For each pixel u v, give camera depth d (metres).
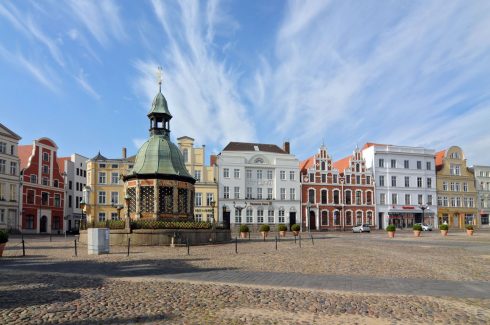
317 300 10.96
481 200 92.31
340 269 17.55
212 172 74.19
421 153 86.88
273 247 31.27
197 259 21.80
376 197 83.06
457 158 91.62
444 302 10.82
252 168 76.56
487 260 21.44
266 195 76.81
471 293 12.12
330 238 47.41
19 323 8.69
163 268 17.91
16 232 66.56
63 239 48.75
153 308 10.00
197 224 35.31
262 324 8.68
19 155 76.38
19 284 13.60
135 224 32.97
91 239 25.70
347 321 8.94
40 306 10.20
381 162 84.75
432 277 15.31
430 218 86.12
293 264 19.38
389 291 12.38
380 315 9.44
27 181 71.19
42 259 22.28
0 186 65.31
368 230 71.81
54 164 78.75
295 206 77.44
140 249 29.20
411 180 85.94
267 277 15.17
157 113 40.47
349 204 81.44
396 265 19.00
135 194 37.50
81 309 9.89
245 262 20.27
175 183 37.69
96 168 73.31
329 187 80.50
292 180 78.06
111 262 20.52
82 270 17.34
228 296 11.44
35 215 72.69
